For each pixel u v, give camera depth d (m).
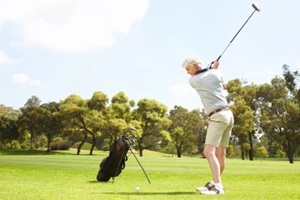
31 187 5.73
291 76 63.62
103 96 68.56
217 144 5.73
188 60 6.01
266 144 82.88
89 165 16.41
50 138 78.31
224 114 5.74
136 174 11.54
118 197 4.39
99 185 6.97
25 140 83.62
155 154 88.56
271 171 14.65
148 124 69.81
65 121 68.25
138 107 70.38
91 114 66.44
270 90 69.06
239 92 69.19
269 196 4.93
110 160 8.45
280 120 64.12
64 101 69.88
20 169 12.31
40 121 76.81
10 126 83.44
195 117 88.25
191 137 84.19
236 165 20.95
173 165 18.59
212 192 5.32
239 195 5.04
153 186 7.07
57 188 5.66
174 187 6.85
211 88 5.85
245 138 68.12
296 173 12.79
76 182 7.90
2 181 7.46
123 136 8.80
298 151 72.38
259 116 67.25
